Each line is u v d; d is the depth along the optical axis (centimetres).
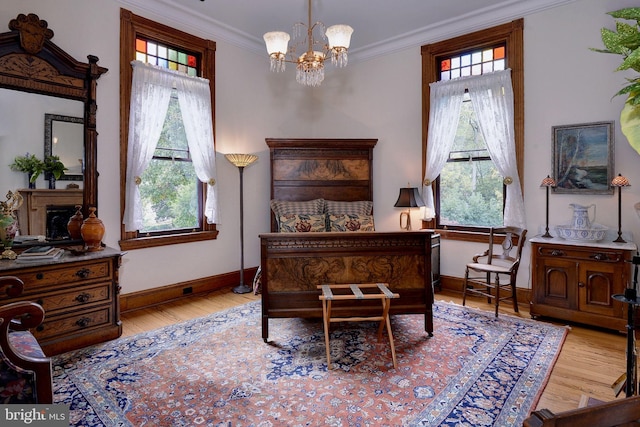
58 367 252
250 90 491
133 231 377
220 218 452
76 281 281
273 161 502
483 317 352
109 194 359
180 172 425
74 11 331
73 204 330
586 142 354
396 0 382
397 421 193
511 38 395
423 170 467
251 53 491
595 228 332
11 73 292
